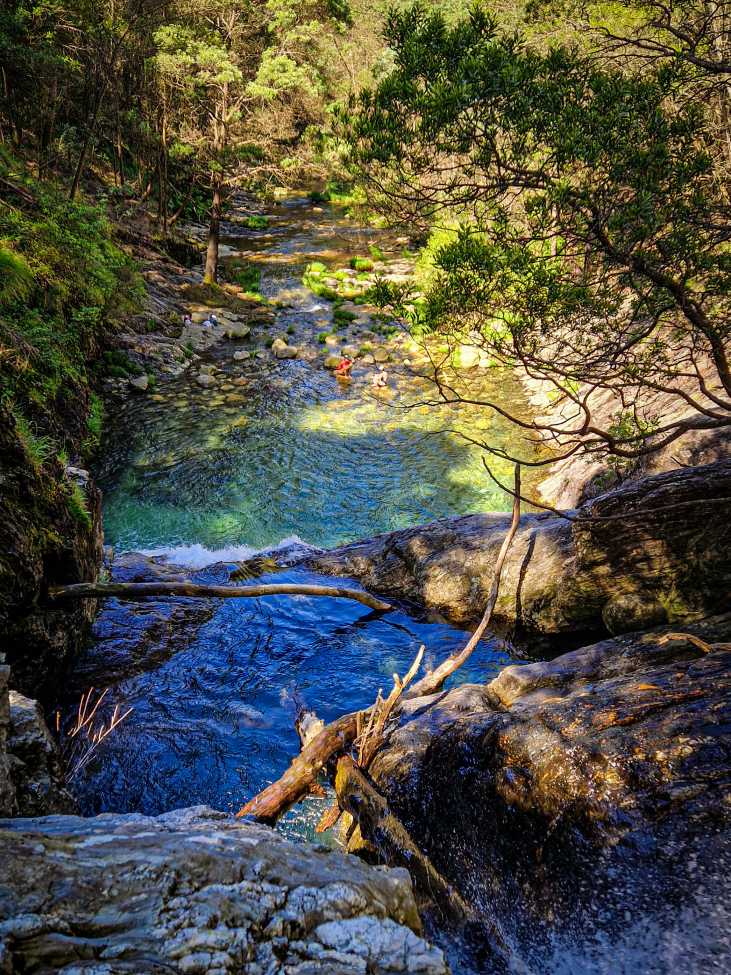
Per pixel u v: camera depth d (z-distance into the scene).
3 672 3.92
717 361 6.56
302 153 32.09
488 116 5.79
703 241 6.09
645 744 5.66
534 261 5.82
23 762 4.89
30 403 14.14
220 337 26.55
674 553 8.69
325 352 25.36
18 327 17.28
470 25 5.92
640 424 7.83
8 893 2.04
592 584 9.17
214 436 19.62
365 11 41.41
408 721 7.37
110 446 18.83
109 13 32.84
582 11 9.91
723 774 5.26
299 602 11.12
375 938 2.34
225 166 30.91
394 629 10.48
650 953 4.46
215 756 7.74
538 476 16.78
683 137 6.36
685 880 4.75
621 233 5.93
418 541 11.75
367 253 37.66
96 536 10.77
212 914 2.16
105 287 24.09
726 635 7.43
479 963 4.82
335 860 2.92
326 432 19.97
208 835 2.80
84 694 8.48
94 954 1.91
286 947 2.21
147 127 34.84
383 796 6.30
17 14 30.03
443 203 6.23
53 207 24.20
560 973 4.61
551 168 6.18
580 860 5.21
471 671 9.29
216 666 9.38
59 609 8.53
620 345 6.68
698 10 8.14
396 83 5.90
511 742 6.16
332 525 15.88
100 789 7.18
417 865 5.57
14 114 30.69
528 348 6.47
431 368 23.66
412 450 18.84
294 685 9.04
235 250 38.22
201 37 31.48
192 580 11.61
